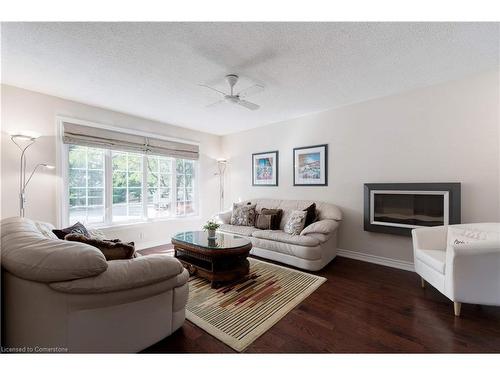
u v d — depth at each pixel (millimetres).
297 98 3338
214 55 2230
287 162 4402
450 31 1888
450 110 2783
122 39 1979
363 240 3477
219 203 5594
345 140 3641
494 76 2531
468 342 1629
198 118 4289
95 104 3533
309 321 1899
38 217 3072
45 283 1212
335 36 1950
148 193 4383
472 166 2664
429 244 2498
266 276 2838
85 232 2393
